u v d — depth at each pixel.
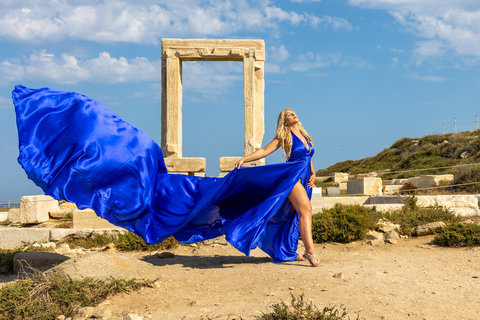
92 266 5.60
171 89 11.66
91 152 6.43
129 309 4.93
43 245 10.04
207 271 6.55
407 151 39.78
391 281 5.36
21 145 6.25
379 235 9.01
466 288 5.07
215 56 11.60
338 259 7.12
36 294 5.17
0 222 16.34
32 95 6.52
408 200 11.21
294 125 6.96
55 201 14.58
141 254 8.95
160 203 7.06
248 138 11.38
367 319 4.05
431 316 4.13
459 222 9.38
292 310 4.20
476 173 17.41
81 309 4.86
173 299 5.16
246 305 4.62
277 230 7.12
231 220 6.92
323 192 26.75
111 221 6.64
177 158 11.10
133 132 6.90
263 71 11.76
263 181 6.81
